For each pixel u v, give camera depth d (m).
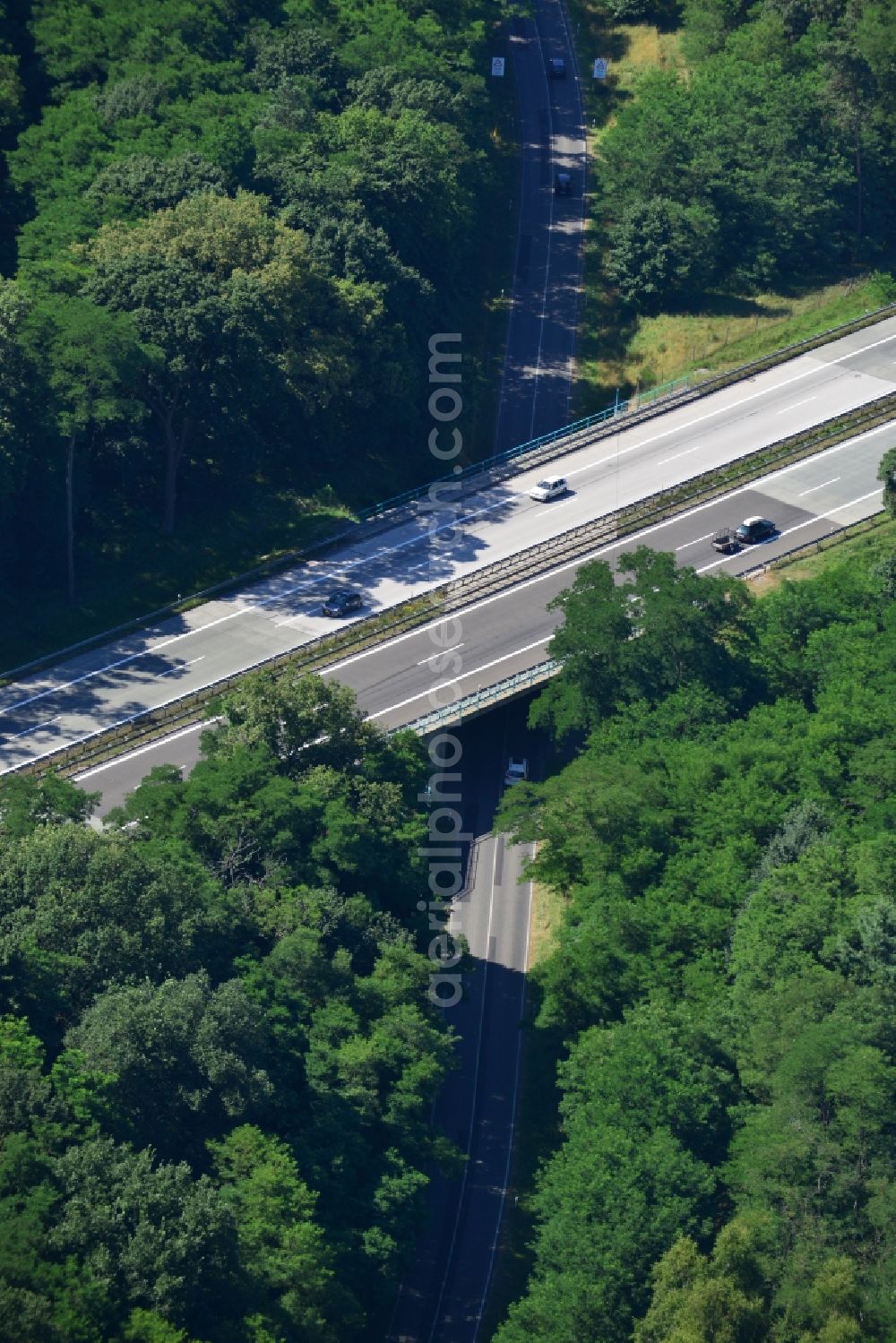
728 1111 166.62
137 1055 152.88
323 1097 164.12
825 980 167.25
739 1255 149.62
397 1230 161.50
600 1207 157.50
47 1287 134.88
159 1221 142.00
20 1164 141.12
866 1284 149.75
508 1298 176.12
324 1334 150.50
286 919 176.38
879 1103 156.25
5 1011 154.88
